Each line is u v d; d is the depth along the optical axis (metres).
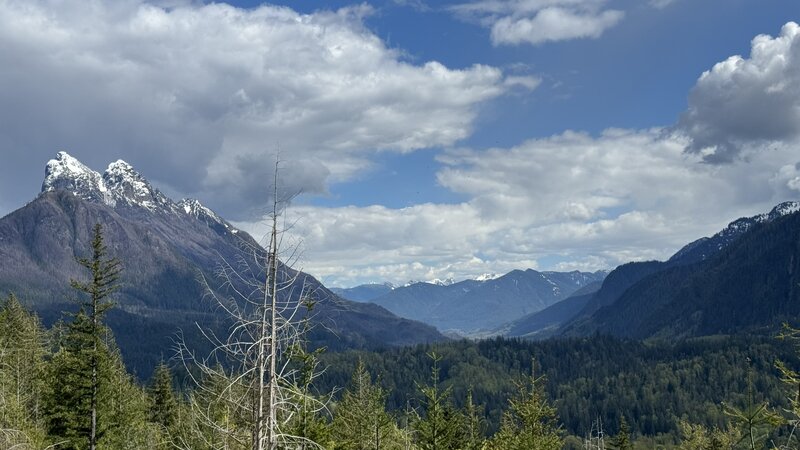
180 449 18.97
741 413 25.45
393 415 41.78
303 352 17.69
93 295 36.84
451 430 39.94
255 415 15.08
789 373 25.47
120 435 44.59
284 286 14.80
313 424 23.42
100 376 37.72
